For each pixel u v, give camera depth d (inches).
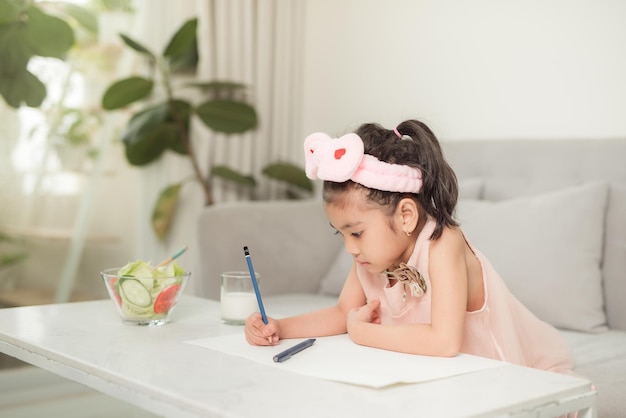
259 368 38.6
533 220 79.8
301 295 97.3
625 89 89.7
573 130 95.0
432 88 111.4
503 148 95.9
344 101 125.6
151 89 111.5
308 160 46.2
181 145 120.0
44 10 113.8
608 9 91.0
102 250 120.3
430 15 111.4
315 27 131.1
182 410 32.9
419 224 47.4
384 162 45.1
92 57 118.3
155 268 52.9
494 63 103.3
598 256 78.8
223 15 123.3
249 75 126.6
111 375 37.3
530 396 33.9
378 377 36.5
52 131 115.6
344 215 45.4
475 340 49.4
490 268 51.4
